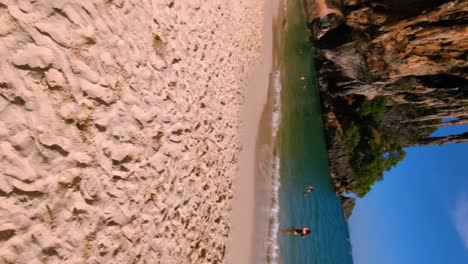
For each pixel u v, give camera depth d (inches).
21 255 127.6
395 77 737.0
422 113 871.1
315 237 612.4
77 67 164.6
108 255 168.6
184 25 276.8
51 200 143.0
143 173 204.4
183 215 240.2
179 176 243.4
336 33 826.2
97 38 179.6
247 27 470.9
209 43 326.6
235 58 402.9
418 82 741.3
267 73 561.6
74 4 166.2
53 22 153.6
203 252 256.8
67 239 147.6
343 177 895.7
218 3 360.2
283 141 561.6
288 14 813.9
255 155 427.8
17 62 135.2
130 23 208.8
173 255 220.2
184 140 257.1
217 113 331.3
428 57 649.0
